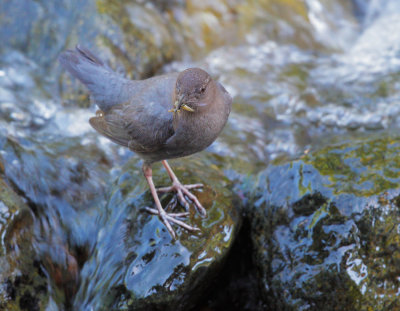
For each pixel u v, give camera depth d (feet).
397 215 26.13
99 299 27.37
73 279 29.94
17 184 32.78
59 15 46.06
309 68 49.52
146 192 29.84
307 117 43.11
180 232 27.45
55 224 32.35
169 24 50.08
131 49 44.96
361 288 25.62
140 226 28.30
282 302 27.61
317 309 26.50
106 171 36.76
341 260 26.11
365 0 63.46
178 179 30.91
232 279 30.73
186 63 48.42
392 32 56.85
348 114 42.88
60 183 34.55
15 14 46.44
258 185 30.63
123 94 29.63
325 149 29.81
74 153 37.29
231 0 54.60
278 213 28.58
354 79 47.34
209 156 36.99
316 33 55.98
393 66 49.32
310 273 26.71
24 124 39.55
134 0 49.78
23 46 46.01
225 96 27.89
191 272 26.11
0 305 25.81
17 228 28.50
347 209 26.53
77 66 31.53
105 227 29.89
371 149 29.32
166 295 25.86
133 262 26.96
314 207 27.48
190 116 25.73
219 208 28.99
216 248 27.02
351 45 56.54
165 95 27.48
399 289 25.80
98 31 44.55
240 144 39.40
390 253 25.90
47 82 43.91
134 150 28.68
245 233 30.63
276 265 28.07
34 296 27.48
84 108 42.39
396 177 27.22
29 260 28.27
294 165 29.25
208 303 30.55
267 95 45.16
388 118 42.11
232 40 52.13
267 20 54.29
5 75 43.39
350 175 27.89
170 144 27.09
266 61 50.16
